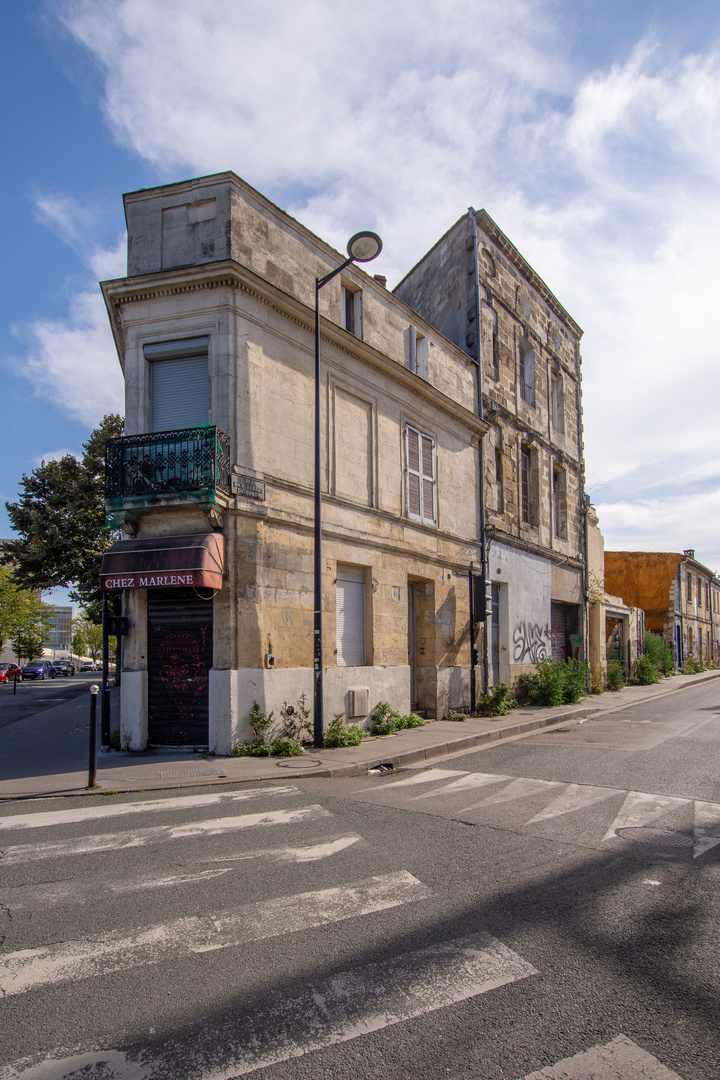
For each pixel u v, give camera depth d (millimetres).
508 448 18906
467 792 7441
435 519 15219
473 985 3268
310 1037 2857
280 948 3670
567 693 18734
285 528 10930
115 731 10531
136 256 10977
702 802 6844
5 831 5902
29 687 33062
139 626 10211
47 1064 2693
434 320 19375
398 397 14172
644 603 38156
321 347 12164
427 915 4094
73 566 25297
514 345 19781
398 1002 3121
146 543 9773
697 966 3457
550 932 3855
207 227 10734
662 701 20031
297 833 5801
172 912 4156
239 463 10234
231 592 9859
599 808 6633
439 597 15141
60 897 4398
